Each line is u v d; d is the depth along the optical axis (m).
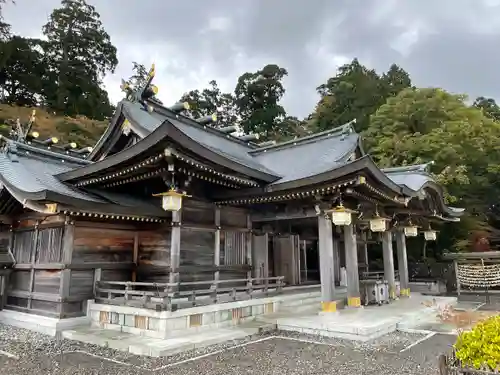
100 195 12.24
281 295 13.38
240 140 19.72
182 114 16.97
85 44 51.69
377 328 9.77
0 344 9.15
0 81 44.41
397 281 23.25
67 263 10.55
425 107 26.44
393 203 14.19
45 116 40.22
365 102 40.88
